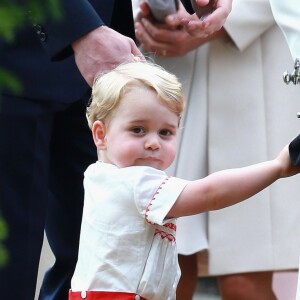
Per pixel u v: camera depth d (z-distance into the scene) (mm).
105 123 9773
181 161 15641
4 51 11523
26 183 11633
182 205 9141
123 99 9555
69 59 11945
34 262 11820
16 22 4508
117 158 9602
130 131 9547
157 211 9164
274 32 15688
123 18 12797
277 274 18984
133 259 9406
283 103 15594
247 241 15406
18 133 11539
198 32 14711
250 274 15547
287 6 10719
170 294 9648
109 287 9461
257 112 15602
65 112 12406
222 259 15445
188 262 15742
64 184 12781
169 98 9570
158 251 9422
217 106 15688
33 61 11641
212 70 15711
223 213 15414
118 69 9852
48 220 13000
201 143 15719
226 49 15695
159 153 9578
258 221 15398
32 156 11672
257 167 9094
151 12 15188
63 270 13000
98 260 9492
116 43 11195
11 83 4629
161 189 9219
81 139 12594
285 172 9086
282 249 15406
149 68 9742
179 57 15750
